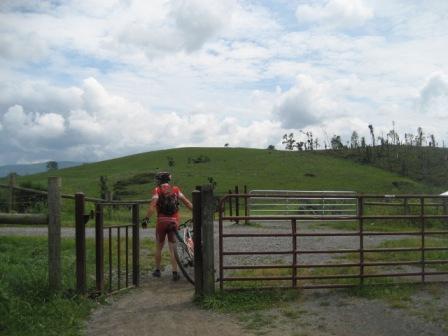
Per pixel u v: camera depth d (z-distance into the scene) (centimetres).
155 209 994
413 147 13350
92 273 1017
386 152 12644
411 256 1231
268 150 12675
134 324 711
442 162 11288
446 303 793
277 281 921
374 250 889
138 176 8612
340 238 1712
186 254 1022
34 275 868
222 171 9431
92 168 11375
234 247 1485
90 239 1512
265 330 674
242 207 3550
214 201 834
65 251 1275
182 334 667
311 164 10219
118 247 898
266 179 8725
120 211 2564
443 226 2119
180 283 972
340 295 845
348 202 2953
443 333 652
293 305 791
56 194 820
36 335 646
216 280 862
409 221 2200
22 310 720
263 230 1988
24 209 2273
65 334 655
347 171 9669
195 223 830
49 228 819
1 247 1304
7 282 805
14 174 2323
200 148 13150
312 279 912
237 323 709
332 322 704
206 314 755
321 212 2823
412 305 784
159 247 1011
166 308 791
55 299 777
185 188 7881
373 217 891
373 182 8750
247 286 878
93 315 757
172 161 10662
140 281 993
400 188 8250
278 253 853
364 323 697
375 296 832
